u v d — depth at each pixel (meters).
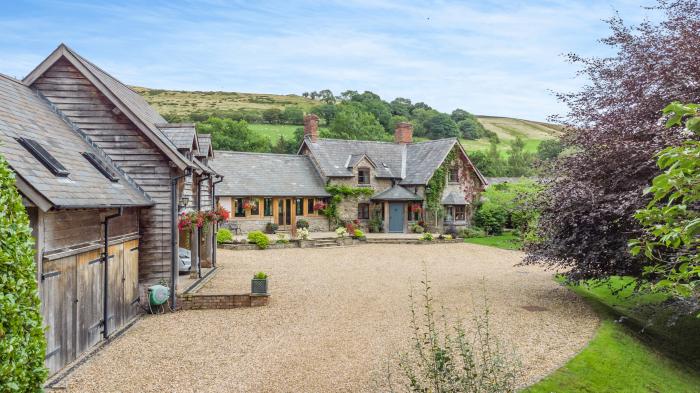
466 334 12.08
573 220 12.78
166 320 13.49
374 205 37.53
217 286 17.41
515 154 62.69
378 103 91.69
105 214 11.59
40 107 13.10
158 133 14.79
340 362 10.12
